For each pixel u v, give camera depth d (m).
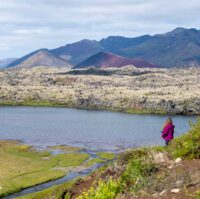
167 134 33.91
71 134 174.75
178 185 16.77
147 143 148.50
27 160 95.50
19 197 61.56
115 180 20.20
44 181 73.88
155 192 16.97
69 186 26.92
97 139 159.62
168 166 19.44
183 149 20.92
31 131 181.88
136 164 19.83
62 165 91.94
